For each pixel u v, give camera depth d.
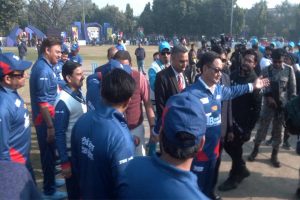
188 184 1.84
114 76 2.62
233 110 5.25
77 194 3.75
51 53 4.78
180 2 75.56
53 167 4.96
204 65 3.92
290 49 13.62
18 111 3.44
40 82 4.64
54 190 5.02
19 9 35.88
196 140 1.88
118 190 2.08
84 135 2.59
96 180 2.52
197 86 3.96
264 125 6.49
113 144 2.46
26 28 48.06
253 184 5.66
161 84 4.57
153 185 1.86
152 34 75.44
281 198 5.20
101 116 2.58
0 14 34.34
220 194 5.30
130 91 2.62
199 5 75.25
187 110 1.90
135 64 26.48
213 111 3.92
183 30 76.88
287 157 6.88
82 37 64.62
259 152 7.15
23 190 1.98
